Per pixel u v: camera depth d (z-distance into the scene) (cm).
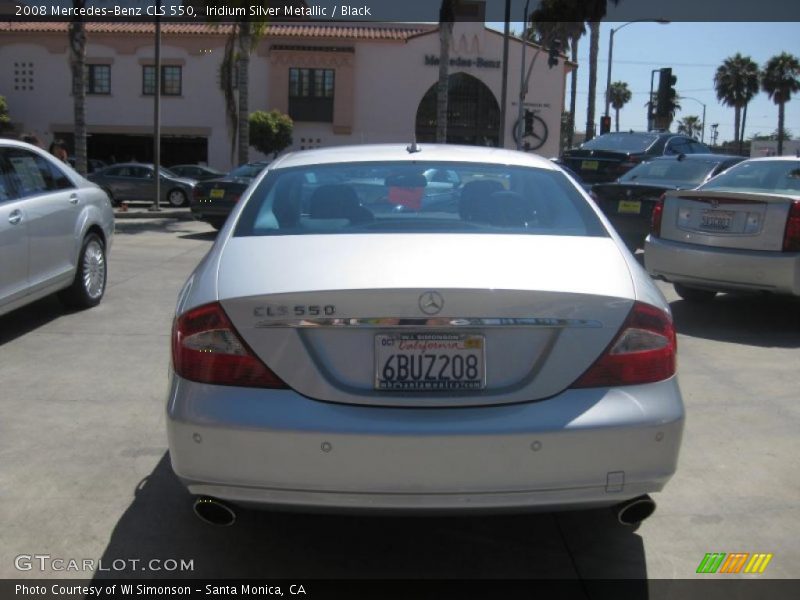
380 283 280
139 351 619
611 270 309
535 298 280
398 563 332
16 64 3603
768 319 766
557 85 3838
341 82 3681
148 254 1130
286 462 273
